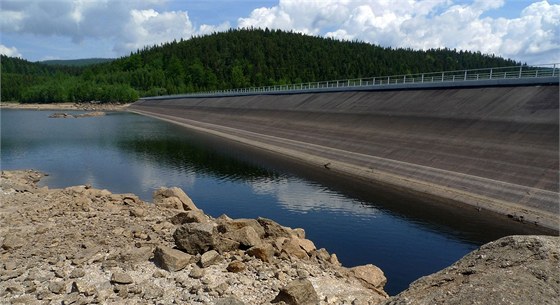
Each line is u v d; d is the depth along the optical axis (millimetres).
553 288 7574
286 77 188000
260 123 82812
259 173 43875
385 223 27625
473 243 24172
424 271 20750
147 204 25078
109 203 23922
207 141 71500
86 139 72875
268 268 14523
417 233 25797
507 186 30328
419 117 51312
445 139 41906
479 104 46750
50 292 12094
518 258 8633
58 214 21016
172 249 14781
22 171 42125
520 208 27750
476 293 7547
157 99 188500
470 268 8844
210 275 13633
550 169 29844
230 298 10102
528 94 43094
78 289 12070
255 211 30609
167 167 47594
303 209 30953
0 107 192250
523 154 33281
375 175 40188
